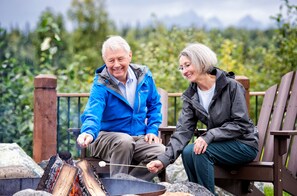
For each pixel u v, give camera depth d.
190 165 5.09
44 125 6.58
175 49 10.54
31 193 3.89
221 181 5.58
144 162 5.33
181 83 9.65
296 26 10.28
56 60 10.03
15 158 5.21
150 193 4.12
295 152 5.75
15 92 8.26
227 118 5.11
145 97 5.46
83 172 4.30
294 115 5.84
